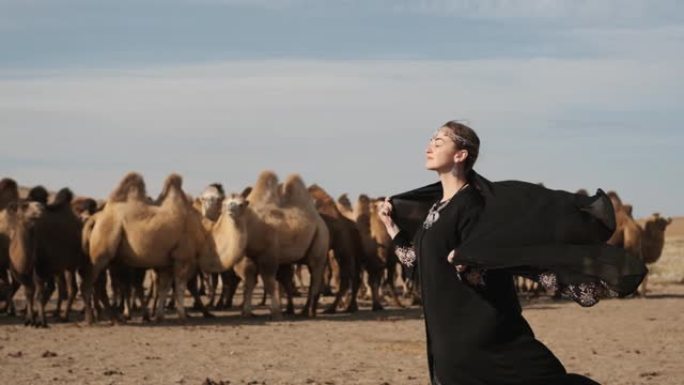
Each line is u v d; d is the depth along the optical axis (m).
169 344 15.42
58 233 18.53
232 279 24.12
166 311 23.30
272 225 20.78
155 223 19.05
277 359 13.50
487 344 5.57
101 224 18.83
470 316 5.59
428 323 5.74
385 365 12.89
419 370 12.38
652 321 19.72
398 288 32.78
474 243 5.46
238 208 19.84
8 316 21.41
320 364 12.96
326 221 23.05
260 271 20.98
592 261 5.29
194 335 16.95
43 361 13.13
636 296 27.70
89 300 19.03
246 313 21.33
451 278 5.62
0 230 20.38
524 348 5.58
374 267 23.80
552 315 21.34
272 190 21.27
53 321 20.02
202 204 21.42
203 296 29.27
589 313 21.88
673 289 31.73
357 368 12.56
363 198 23.95
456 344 5.59
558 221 5.41
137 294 22.52
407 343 15.66
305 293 31.22
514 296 5.72
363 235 23.55
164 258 19.30
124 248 18.98
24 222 17.97
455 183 5.82
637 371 12.27
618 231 27.25
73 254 18.84
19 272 18.20
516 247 5.41
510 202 5.56
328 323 19.67
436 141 5.83
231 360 13.38
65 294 24.66
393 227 6.18
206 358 13.59
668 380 11.48
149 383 11.17
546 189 5.57
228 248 20.00
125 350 14.55
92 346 15.09
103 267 18.83
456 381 5.63
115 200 19.14
